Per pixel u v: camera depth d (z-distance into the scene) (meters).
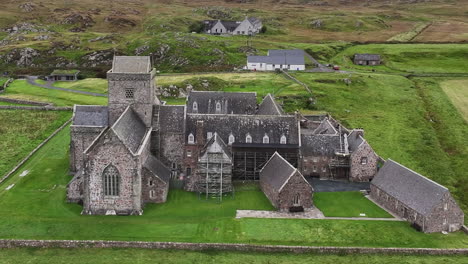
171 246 67.25
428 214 71.81
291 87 168.00
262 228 73.31
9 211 77.75
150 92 92.06
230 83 175.00
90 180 76.38
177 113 95.12
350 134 100.75
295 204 80.56
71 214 77.31
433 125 134.12
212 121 96.25
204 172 86.56
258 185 92.38
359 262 64.12
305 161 96.31
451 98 161.75
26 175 94.00
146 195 82.25
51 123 129.75
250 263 63.47
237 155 94.38
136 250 66.62
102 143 74.75
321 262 63.97
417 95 164.88
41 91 167.38
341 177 96.44
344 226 74.44
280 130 96.12
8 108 142.12
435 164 104.31
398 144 116.31
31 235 69.88
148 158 85.94
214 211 79.69
